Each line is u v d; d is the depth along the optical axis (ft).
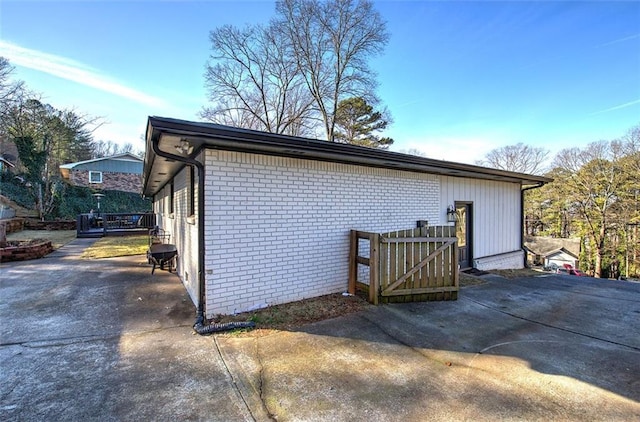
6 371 9.37
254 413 7.59
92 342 11.46
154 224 54.70
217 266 14.10
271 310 15.05
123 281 20.66
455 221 25.75
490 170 24.64
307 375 9.35
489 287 21.03
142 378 9.07
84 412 7.54
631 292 20.01
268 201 15.51
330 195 17.93
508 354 10.85
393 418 7.43
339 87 60.75
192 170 17.40
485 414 7.57
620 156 67.05
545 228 91.56
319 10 56.95
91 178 77.25
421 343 11.73
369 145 67.92
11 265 26.13
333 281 18.11
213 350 10.93
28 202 67.97
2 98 60.23
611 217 69.26
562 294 19.33
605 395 8.40
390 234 16.60
